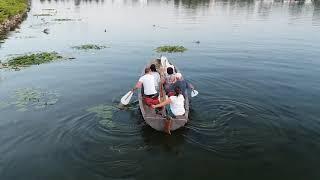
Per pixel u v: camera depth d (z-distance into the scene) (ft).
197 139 34.24
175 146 33.01
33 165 29.84
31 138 34.45
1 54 72.28
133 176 28.37
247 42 84.43
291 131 35.88
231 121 38.01
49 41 86.53
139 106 42.01
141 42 84.89
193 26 110.83
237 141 33.81
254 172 29.22
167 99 37.45
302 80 53.83
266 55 70.95
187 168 29.66
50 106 42.60
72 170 29.12
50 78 54.90
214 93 47.29
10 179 27.91
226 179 28.30
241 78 54.60
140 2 205.46
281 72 58.29
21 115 39.86
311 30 103.30
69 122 37.93
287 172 29.19
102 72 58.49
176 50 74.84
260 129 36.17
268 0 223.51
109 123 37.63
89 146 32.89
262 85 51.06
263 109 41.47
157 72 46.96
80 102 44.14
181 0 219.00
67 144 33.24
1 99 45.06
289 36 92.89
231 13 148.77
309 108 42.11
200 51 74.74
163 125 35.01
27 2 199.72
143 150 32.30
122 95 46.98
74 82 52.80
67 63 64.59
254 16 138.31
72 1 220.64
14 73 57.67
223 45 81.10
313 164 30.30
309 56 70.18
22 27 110.22
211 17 134.51
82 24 115.96
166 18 131.13
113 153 31.71
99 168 29.40
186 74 57.06
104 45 81.25
